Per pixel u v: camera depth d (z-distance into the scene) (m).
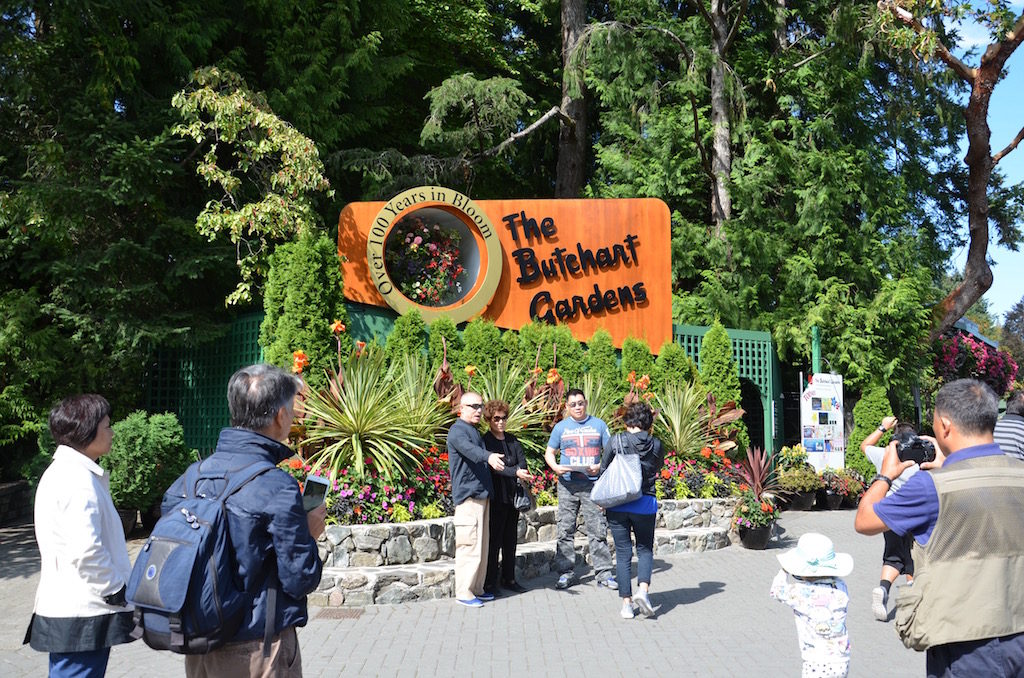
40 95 13.19
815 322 17.47
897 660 6.11
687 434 12.55
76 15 13.16
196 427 14.28
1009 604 3.02
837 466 16.16
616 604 7.98
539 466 10.82
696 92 20.08
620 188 20.28
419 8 20.39
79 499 3.70
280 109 15.67
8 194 12.69
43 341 12.66
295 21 16.45
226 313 14.83
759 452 12.13
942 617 3.07
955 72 17.55
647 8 20.72
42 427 11.93
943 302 18.53
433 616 7.48
